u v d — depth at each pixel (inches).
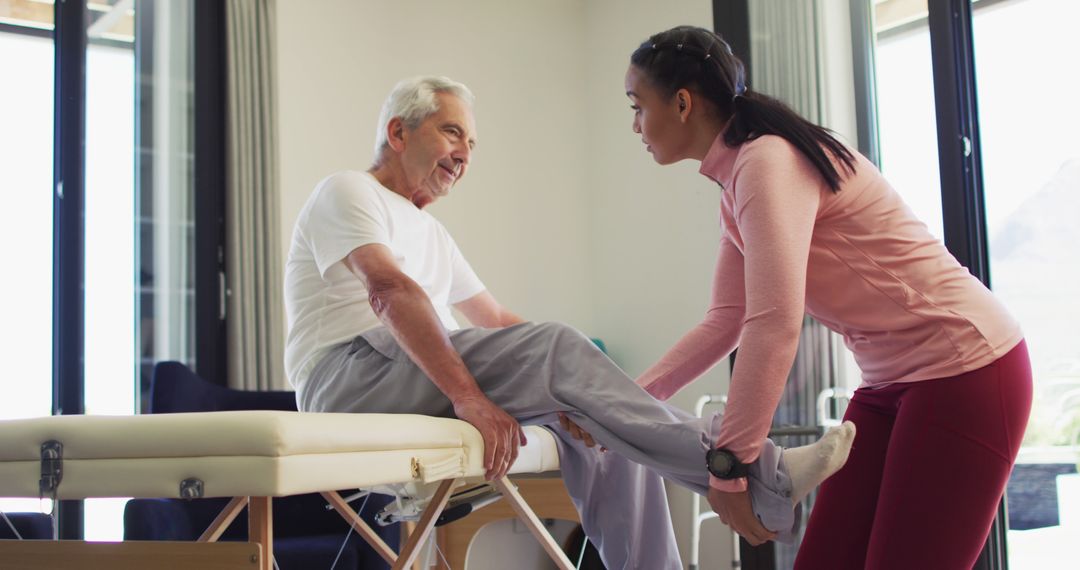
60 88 149.3
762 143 58.1
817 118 141.3
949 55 121.3
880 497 59.1
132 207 154.3
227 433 49.3
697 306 165.9
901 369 60.2
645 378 71.4
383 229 75.9
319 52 173.5
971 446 56.6
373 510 108.2
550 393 66.7
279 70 168.7
